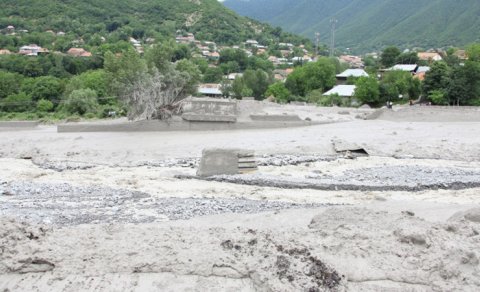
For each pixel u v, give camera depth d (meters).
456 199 21.59
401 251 10.64
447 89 62.66
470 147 33.28
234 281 10.01
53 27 161.25
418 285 9.79
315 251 10.51
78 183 25.02
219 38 199.50
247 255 10.62
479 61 68.38
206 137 37.75
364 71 102.00
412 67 104.75
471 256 10.12
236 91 91.00
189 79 46.75
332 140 35.09
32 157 33.78
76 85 77.50
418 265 10.20
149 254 10.69
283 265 9.96
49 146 36.19
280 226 14.28
